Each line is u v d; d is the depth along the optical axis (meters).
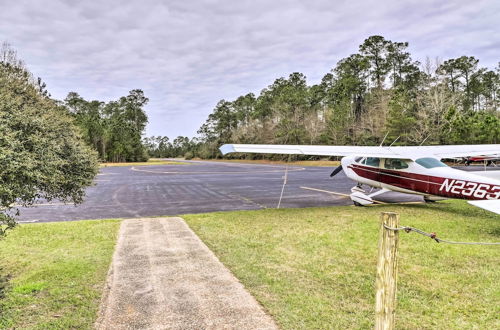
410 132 35.78
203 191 15.88
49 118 5.72
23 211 10.53
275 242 6.48
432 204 11.02
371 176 11.08
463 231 7.24
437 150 10.25
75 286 4.39
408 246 6.04
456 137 32.69
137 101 83.12
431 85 40.84
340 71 62.09
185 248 6.11
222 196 14.02
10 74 5.69
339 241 6.51
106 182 21.30
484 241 6.45
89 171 6.61
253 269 4.96
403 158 9.63
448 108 35.16
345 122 47.47
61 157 5.89
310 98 61.09
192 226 7.98
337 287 4.29
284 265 5.14
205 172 31.81
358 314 3.57
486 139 32.03
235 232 7.34
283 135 53.78
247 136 66.62
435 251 5.75
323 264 5.17
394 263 2.60
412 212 9.59
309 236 6.93
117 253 5.84
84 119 60.28
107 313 3.64
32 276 4.73
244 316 3.53
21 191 4.07
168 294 4.10
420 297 4.00
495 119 31.98
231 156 72.56
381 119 41.16
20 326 3.38
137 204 11.95
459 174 8.77
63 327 3.36
